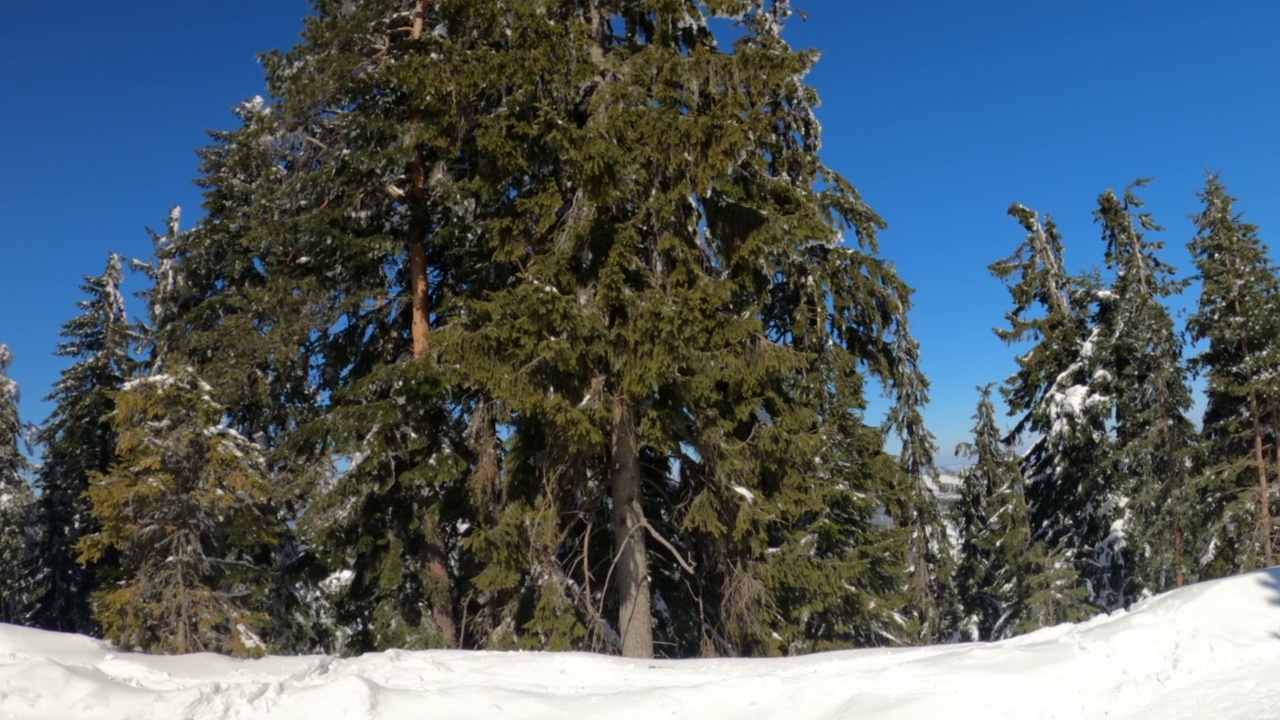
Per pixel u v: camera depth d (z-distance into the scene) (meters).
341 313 15.93
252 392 16.45
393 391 14.58
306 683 9.53
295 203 15.84
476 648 16.23
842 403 17.16
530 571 15.18
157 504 12.33
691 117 14.41
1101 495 24.55
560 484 15.31
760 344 14.67
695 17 16.39
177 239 20.20
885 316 19.28
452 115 14.71
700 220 15.60
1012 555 23.50
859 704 8.04
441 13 15.63
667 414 14.15
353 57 15.22
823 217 17.72
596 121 14.43
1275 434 22.77
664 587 18.23
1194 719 7.15
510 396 13.39
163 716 8.38
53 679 8.86
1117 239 25.95
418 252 16.41
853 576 15.60
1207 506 23.88
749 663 10.88
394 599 15.61
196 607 12.44
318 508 14.40
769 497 15.63
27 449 27.31
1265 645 8.88
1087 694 8.05
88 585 27.41
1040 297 26.75
